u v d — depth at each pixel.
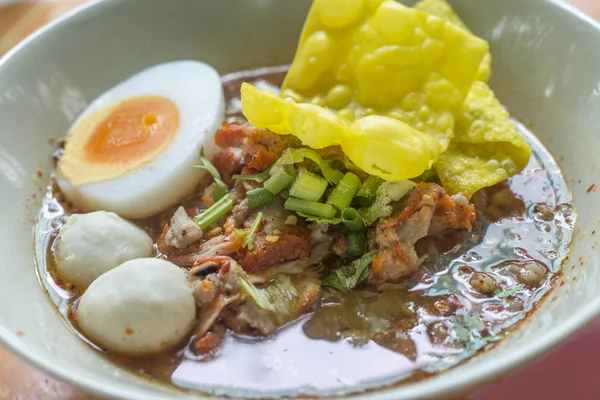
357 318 0.19
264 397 0.17
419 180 0.21
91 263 0.19
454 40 0.21
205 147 0.22
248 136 0.21
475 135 0.21
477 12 0.24
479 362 0.16
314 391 0.17
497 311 0.18
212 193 0.21
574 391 0.17
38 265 0.20
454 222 0.20
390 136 0.18
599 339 0.18
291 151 0.20
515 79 0.24
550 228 0.21
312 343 0.18
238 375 0.17
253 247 0.19
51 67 0.23
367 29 0.21
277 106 0.19
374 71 0.21
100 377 0.16
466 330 0.18
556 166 0.22
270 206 0.20
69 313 0.18
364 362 0.17
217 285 0.18
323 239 0.20
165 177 0.21
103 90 0.24
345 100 0.21
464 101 0.22
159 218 0.21
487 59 0.24
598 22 0.22
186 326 0.18
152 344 0.17
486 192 0.22
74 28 0.23
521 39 0.24
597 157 0.21
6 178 0.21
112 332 0.17
